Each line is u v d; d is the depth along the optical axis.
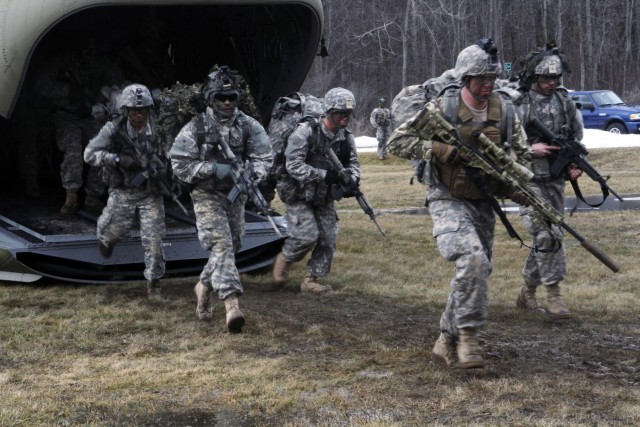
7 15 11.02
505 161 7.37
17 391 7.10
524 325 9.16
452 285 7.43
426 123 7.29
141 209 10.09
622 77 73.62
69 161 12.52
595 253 7.53
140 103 9.54
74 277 11.10
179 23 13.48
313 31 12.26
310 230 10.52
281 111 10.32
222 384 7.28
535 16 63.56
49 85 12.35
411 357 7.94
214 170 8.61
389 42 63.78
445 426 6.32
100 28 12.79
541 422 6.32
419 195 22.06
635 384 7.20
